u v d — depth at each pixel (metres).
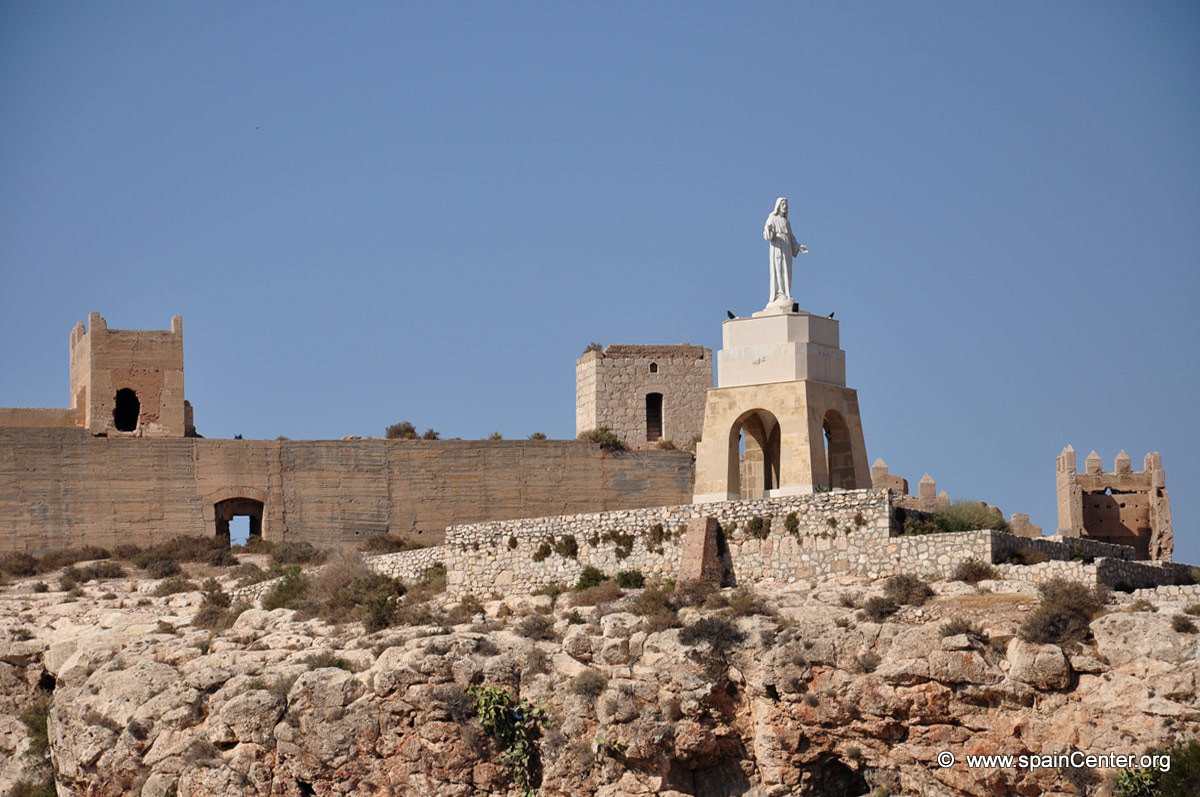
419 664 60.44
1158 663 52.81
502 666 60.53
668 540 68.19
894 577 61.31
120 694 65.31
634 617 61.69
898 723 55.81
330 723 60.38
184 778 61.09
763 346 69.44
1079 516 88.81
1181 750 51.06
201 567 88.00
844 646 57.06
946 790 55.09
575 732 58.75
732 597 62.84
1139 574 60.69
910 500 81.00
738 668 58.34
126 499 92.81
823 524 64.81
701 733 57.91
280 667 64.12
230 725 61.56
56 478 92.44
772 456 72.25
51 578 87.31
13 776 70.31
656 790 57.81
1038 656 53.94
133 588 82.25
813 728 57.00
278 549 90.00
